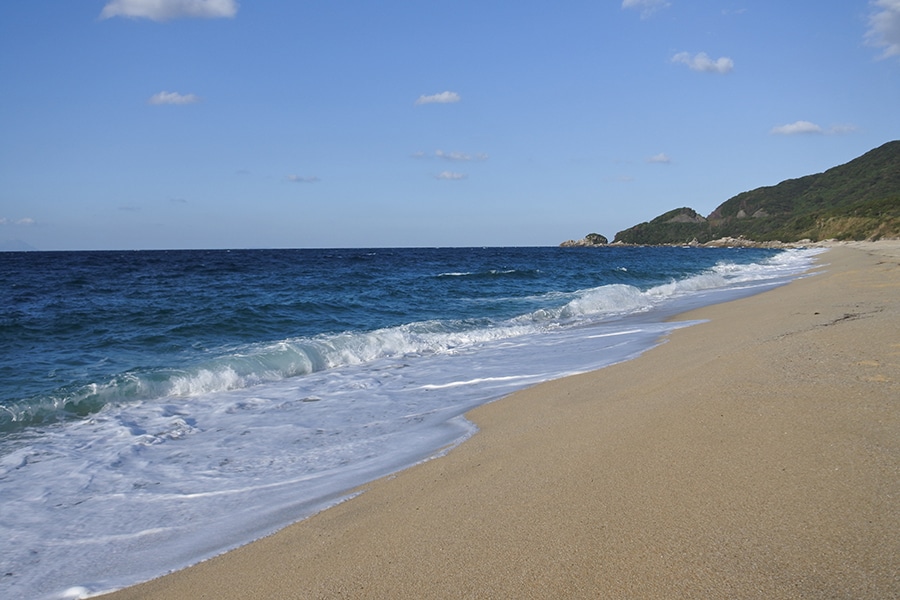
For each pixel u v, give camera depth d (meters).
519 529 3.50
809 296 16.11
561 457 4.64
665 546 3.09
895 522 3.04
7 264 50.06
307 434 6.78
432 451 5.71
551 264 55.22
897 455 3.79
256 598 3.18
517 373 9.51
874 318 9.55
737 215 180.88
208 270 40.81
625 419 5.38
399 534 3.69
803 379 5.88
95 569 3.92
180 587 3.49
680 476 3.93
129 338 13.27
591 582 2.87
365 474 5.25
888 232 97.31
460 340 13.38
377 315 17.84
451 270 43.03
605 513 3.54
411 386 9.13
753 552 2.93
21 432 7.00
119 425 7.27
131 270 40.94
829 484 3.52
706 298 20.56
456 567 3.17
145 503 5.01
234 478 5.50
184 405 8.23
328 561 3.48
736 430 4.62
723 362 7.18
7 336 13.35
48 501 5.09
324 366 10.95
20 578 3.85
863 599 2.51
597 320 16.14
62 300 20.81
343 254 93.50
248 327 15.12
